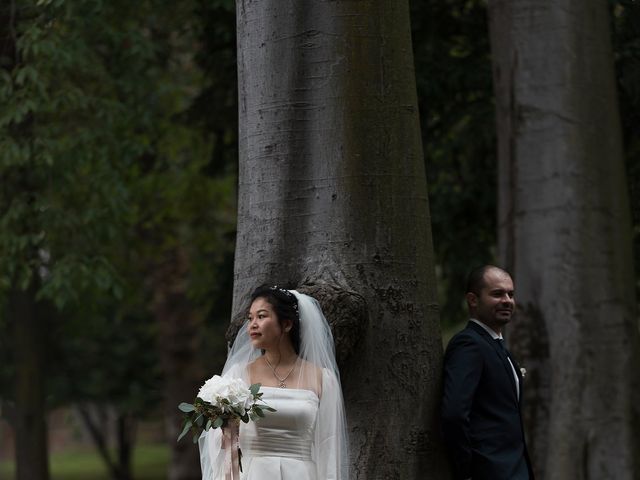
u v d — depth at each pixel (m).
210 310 18.06
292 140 8.27
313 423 7.74
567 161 12.55
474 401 8.08
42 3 14.29
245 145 8.49
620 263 12.62
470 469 8.02
